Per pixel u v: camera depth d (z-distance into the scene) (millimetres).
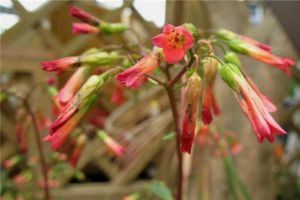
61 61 225
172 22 366
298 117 708
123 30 260
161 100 475
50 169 385
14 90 330
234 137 344
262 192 376
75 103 211
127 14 633
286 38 384
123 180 650
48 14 613
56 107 272
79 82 227
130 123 503
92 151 595
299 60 462
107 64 227
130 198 372
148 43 308
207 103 209
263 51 234
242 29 395
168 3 365
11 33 592
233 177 328
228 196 369
